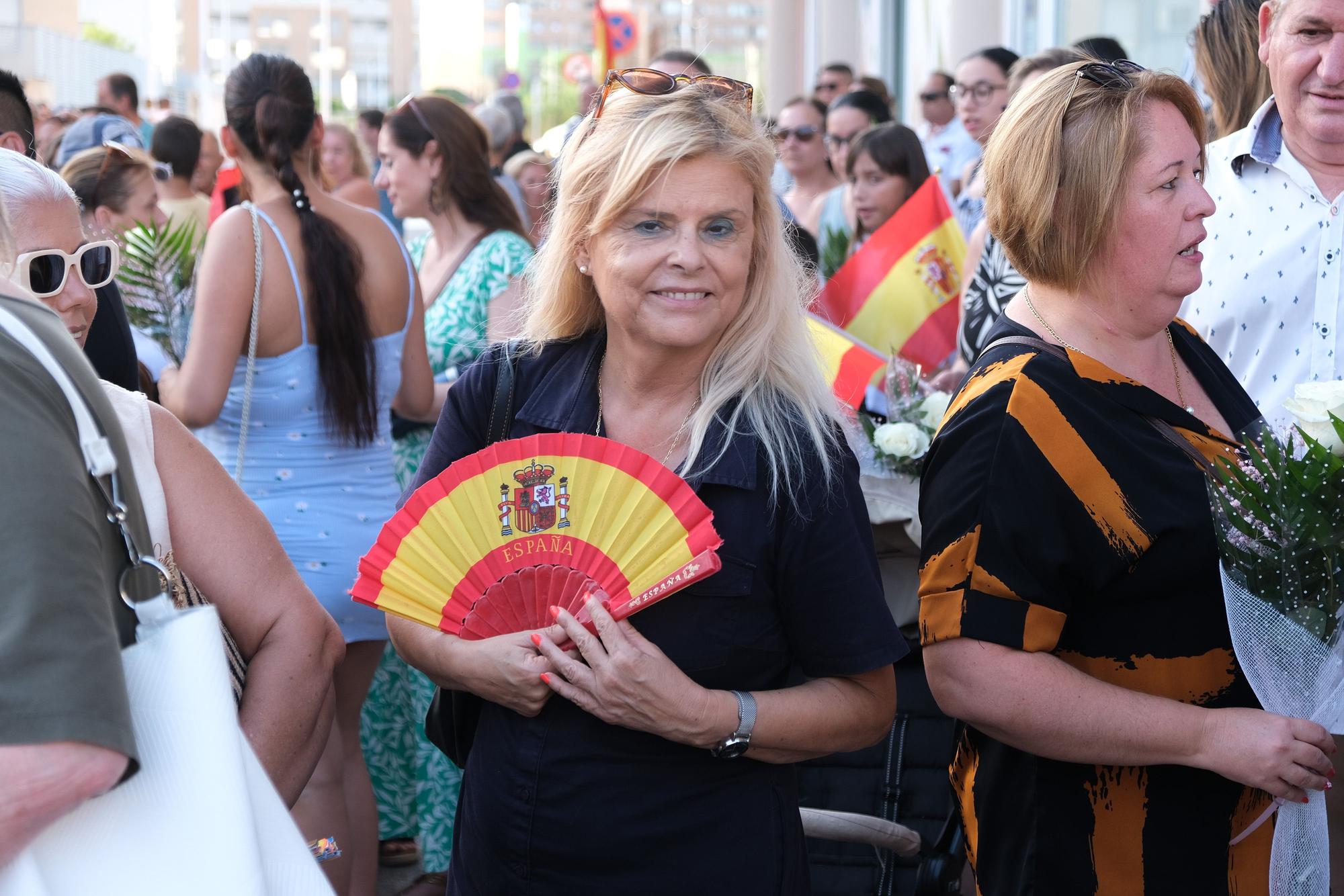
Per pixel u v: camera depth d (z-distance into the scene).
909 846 2.54
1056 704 1.84
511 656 1.79
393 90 94.94
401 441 3.89
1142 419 1.92
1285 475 1.79
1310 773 1.80
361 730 3.90
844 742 1.86
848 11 18.06
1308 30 2.57
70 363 1.30
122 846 1.22
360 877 3.25
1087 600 1.92
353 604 3.25
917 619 2.81
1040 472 1.86
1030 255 2.00
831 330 3.29
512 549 1.82
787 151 6.99
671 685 1.73
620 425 1.94
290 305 3.17
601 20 17.52
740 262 1.81
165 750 1.24
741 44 112.81
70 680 1.11
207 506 1.71
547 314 2.03
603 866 1.81
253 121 3.19
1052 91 1.97
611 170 1.81
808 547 1.83
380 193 7.80
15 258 1.45
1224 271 2.82
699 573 1.71
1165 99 1.96
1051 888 1.94
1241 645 1.83
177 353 3.65
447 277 4.04
